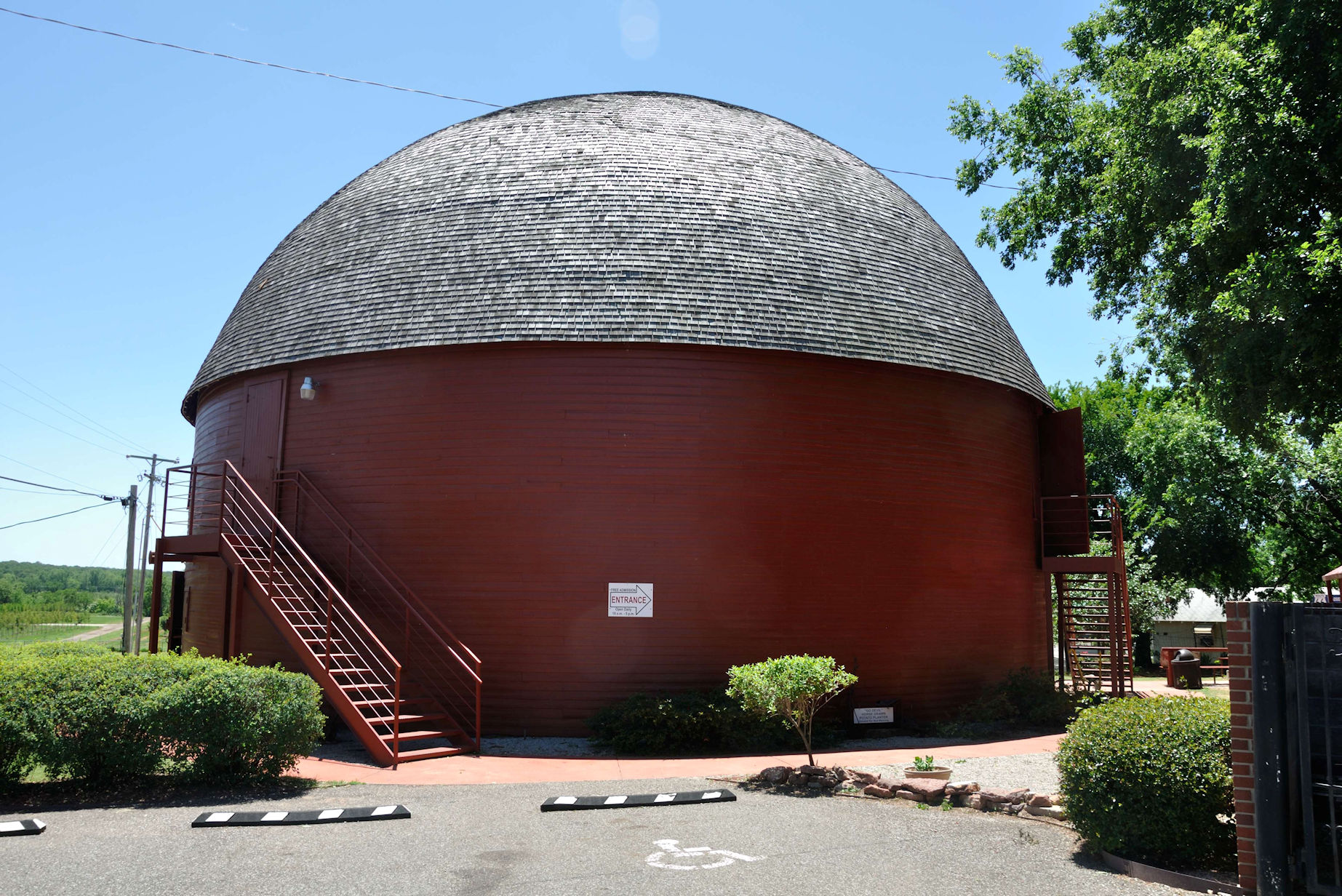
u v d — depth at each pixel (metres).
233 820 8.61
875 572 15.56
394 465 15.30
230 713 9.89
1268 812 6.31
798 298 15.62
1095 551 25.33
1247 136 11.31
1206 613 43.88
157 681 10.15
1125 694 17.52
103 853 7.57
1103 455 40.69
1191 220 13.41
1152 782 7.13
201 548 15.50
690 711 13.20
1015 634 17.70
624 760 12.52
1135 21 18.25
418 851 7.75
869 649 15.32
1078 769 7.50
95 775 10.06
